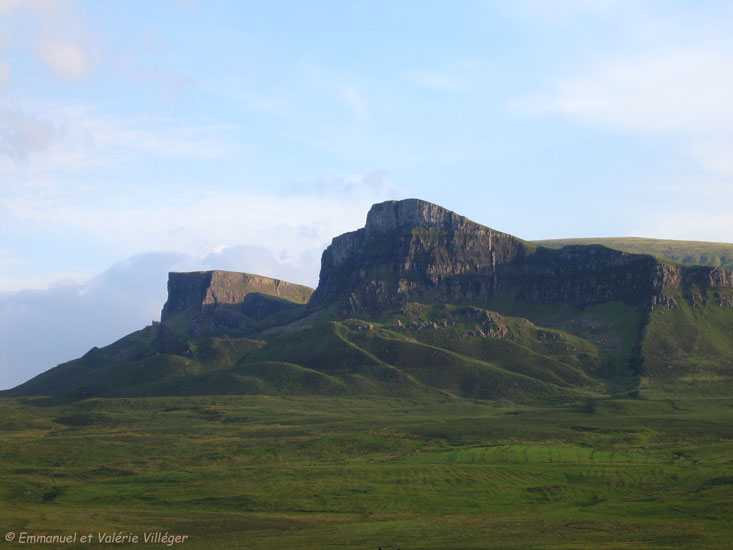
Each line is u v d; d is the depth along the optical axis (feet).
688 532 481.46
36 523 552.82
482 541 481.87
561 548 446.60
